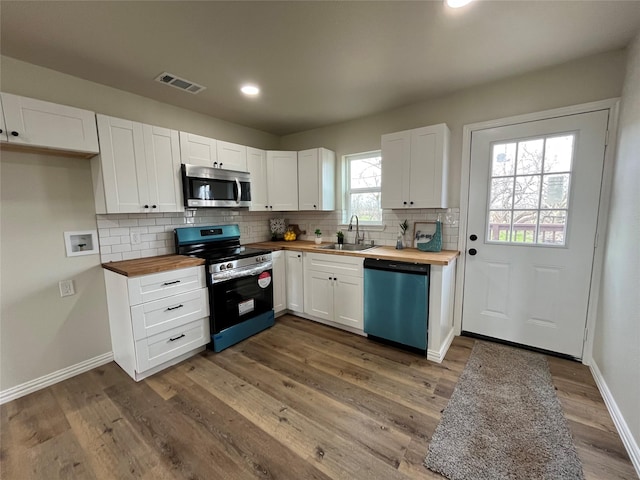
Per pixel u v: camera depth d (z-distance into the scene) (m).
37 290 2.10
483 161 2.58
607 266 2.03
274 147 4.03
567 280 2.31
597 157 2.12
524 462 1.42
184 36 1.74
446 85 2.49
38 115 1.85
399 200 2.79
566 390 1.97
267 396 1.98
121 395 2.01
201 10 1.50
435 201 2.61
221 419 1.77
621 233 1.81
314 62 2.07
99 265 2.39
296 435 1.63
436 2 1.47
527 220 2.44
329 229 3.73
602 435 1.58
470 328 2.80
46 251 2.13
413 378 2.15
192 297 2.46
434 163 2.59
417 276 2.39
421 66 2.16
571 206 2.24
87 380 2.21
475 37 1.80
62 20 1.56
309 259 3.15
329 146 3.62
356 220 3.43
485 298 2.69
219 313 2.63
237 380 2.17
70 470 1.44
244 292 2.85
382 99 2.78
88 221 2.31
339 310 2.96
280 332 3.00
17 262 2.01
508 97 2.41
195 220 3.09
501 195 2.53
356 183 3.54
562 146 2.25
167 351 2.33
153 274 2.21
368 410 1.82
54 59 1.97
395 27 1.68
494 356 2.43
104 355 2.45
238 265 2.75
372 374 2.21
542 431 1.62
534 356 2.42
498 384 2.05
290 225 4.04
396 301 2.53
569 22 1.66
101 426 1.72
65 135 1.97
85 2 1.42
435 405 1.85
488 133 2.53
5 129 1.73
